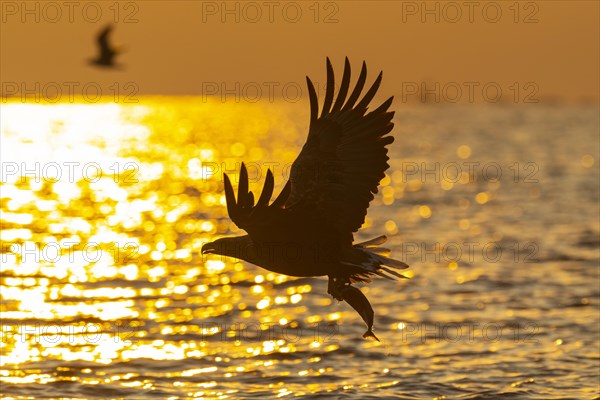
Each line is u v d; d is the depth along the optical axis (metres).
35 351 20.75
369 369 19.52
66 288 29.73
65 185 77.38
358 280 8.32
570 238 42.91
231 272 32.44
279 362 20.03
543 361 20.14
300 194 8.12
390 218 53.09
